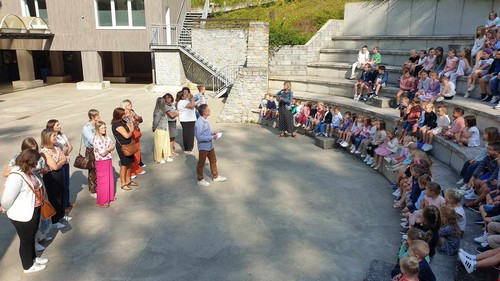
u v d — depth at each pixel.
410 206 6.47
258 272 5.41
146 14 20.53
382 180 8.77
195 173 9.21
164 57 20.34
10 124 13.80
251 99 14.38
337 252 5.89
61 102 17.98
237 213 7.16
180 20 24.14
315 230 6.54
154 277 5.31
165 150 9.89
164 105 9.69
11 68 26.45
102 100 18.38
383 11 16.59
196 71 21.16
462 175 7.21
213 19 19.77
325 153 10.84
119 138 7.82
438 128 9.00
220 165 9.74
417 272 3.87
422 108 9.73
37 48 21.80
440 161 8.73
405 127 9.92
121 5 20.84
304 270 5.45
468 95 10.40
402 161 8.55
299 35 17.80
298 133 13.11
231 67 19.38
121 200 7.70
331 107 13.26
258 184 8.52
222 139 12.17
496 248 4.81
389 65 15.12
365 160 9.90
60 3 21.02
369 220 6.86
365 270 5.45
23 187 5.09
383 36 16.20
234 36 19.81
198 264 5.60
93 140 7.10
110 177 7.35
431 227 4.79
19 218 5.06
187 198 7.80
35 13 21.64
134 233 6.45
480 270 4.71
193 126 10.62
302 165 9.78
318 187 8.36
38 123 13.92
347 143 10.77
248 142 11.88
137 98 18.84
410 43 15.45
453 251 5.17
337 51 16.67
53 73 25.39
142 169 9.31
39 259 5.54
